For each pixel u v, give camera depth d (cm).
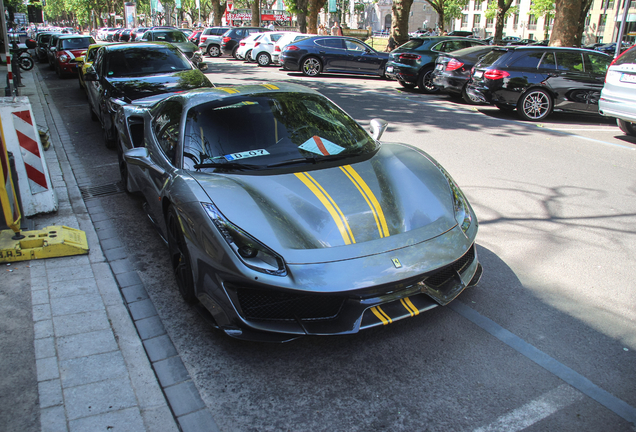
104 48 859
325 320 260
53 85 1639
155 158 377
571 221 451
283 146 343
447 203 304
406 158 350
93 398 233
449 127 890
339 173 316
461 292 303
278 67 2259
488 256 382
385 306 262
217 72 1941
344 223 270
